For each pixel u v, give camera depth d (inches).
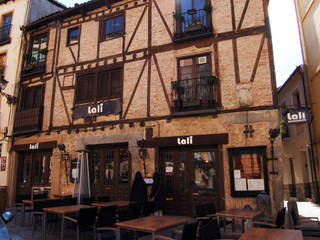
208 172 324.5
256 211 217.2
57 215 259.9
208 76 326.3
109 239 187.2
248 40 324.8
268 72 310.3
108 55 409.4
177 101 340.2
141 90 372.5
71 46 446.3
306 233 195.9
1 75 498.6
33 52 498.9
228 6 342.6
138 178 302.5
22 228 287.1
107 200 322.3
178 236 249.0
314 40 424.8
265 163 289.0
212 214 211.8
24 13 526.9
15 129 468.4
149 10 391.5
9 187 457.1
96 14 434.6
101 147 396.5
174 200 333.1
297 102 554.6
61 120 427.8
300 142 531.5
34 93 472.7
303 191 524.7
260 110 304.8
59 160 413.7
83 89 423.2
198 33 349.7
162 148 351.3
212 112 319.3
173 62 359.3
